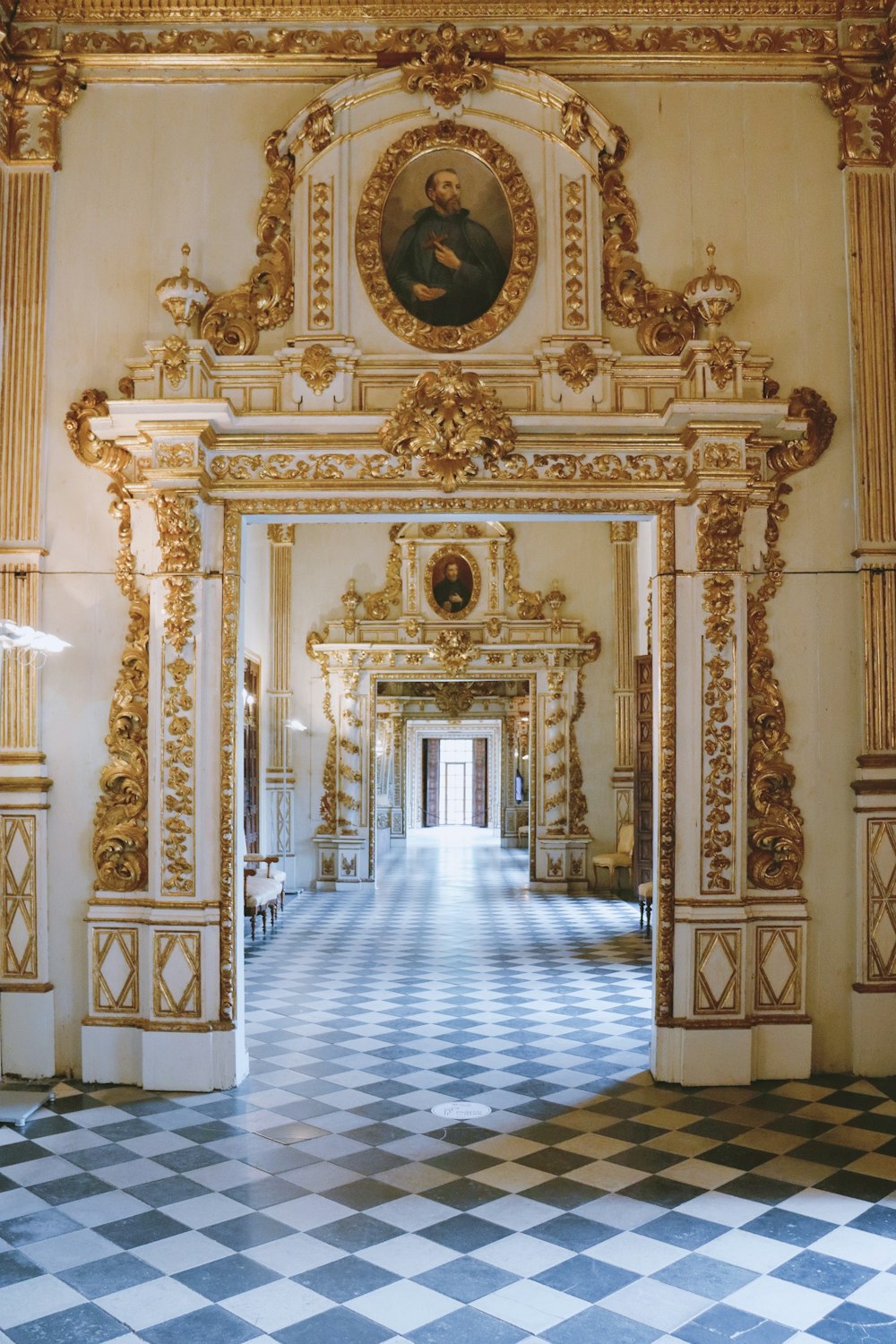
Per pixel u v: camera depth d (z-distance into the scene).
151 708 7.96
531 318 8.27
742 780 8.00
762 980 8.09
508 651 19.36
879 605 8.21
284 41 8.38
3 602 8.17
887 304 8.37
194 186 8.38
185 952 7.82
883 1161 6.38
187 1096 7.64
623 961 12.88
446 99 8.27
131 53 8.39
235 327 8.29
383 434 7.96
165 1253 5.21
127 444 8.12
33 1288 4.86
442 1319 4.60
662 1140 6.72
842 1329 4.53
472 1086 7.85
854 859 8.22
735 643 8.02
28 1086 7.83
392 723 33.75
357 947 13.91
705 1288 4.87
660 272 8.34
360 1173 6.19
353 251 8.30
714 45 8.39
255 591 18.39
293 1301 4.75
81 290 8.36
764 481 8.13
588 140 8.30
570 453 8.09
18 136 8.40
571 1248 5.25
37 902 8.07
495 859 26.75
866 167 8.41
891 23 8.30
